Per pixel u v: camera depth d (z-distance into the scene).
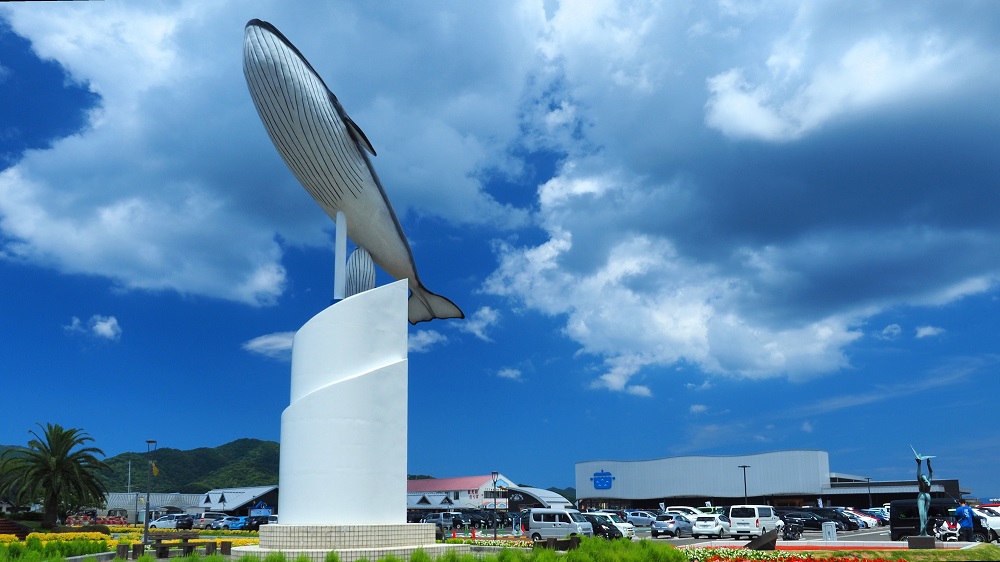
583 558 18.50
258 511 74.00
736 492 99.50
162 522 63.56
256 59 20.39
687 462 103.25
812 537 43.69
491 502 93.75
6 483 54.19
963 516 31.97
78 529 49.50
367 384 21.16
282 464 21.16
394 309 22.44
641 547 20.84
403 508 21.61
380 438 21.20
